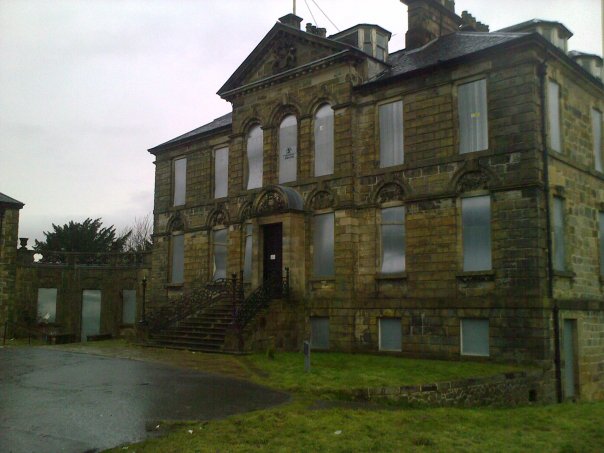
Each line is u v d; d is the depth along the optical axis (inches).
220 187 1298.0
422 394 617.0
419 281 912.9
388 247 966.4
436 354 877.8
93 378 684.7
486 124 871.7
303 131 1089.4
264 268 1104.2
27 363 818.2
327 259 1034.1
